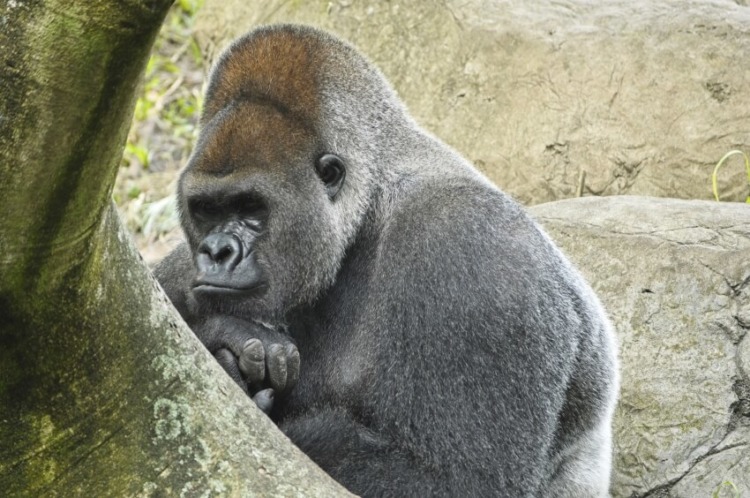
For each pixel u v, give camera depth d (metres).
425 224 18.81
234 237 18.64
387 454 17.83
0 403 11.98
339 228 19.19
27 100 10.54
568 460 20.38
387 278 18.72
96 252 11.86
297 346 19.62
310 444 18.14
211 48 41.78
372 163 19.67
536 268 18.73
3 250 11.05
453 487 17.48
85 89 10.71
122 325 12.44
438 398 17.84
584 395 20.05
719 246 25.17
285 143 18.81
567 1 35.44
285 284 18.88
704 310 24.36
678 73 32.28
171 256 21.89
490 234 18.73
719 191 31.25
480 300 18.12
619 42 33.19
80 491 12.50
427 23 36.12
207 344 18.42
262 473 13.29
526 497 17.73
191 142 41.06
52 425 12.25
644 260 25.27
